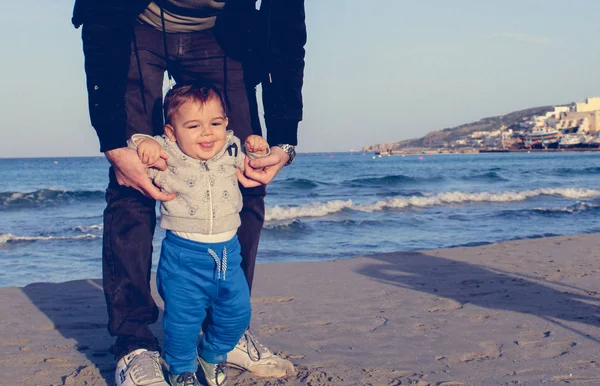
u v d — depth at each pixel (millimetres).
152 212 2678
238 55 2746
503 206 17844
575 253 7840
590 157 92500
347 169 56062
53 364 3164
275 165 2586
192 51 2682
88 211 18844
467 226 13281
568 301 4797
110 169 2643
